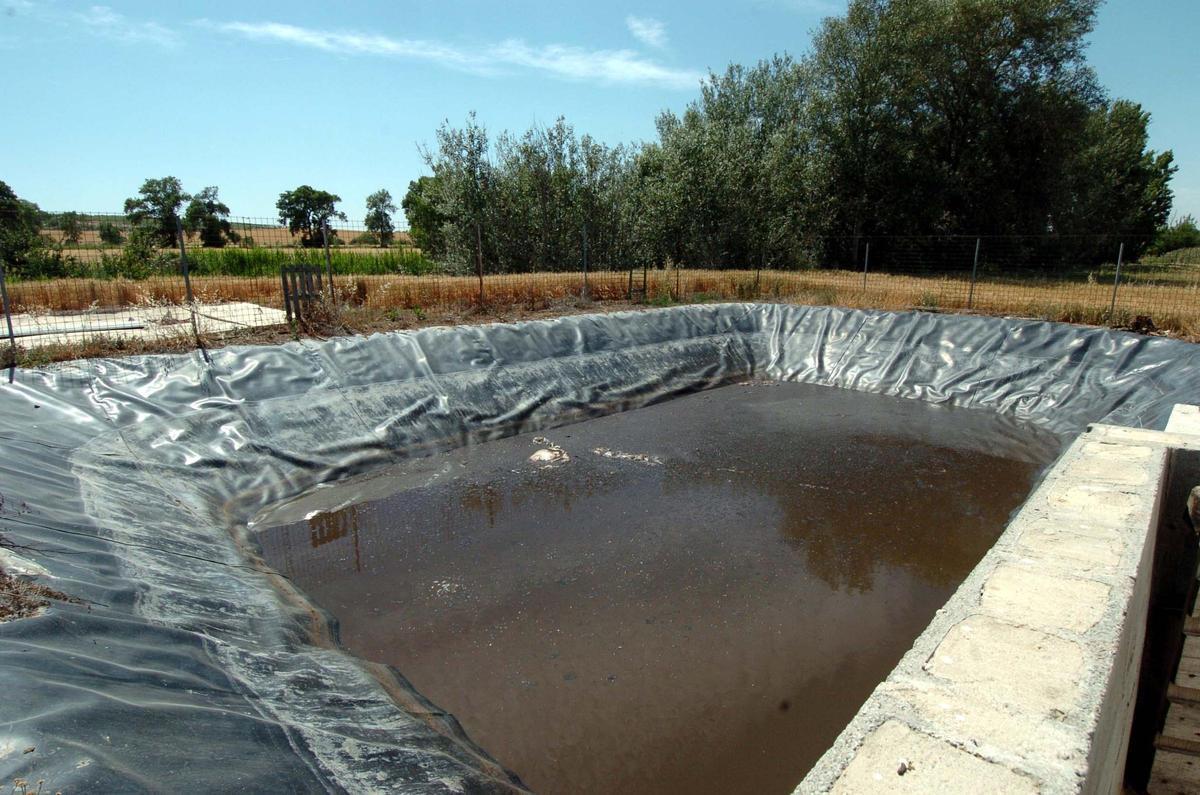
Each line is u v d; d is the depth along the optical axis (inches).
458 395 350.6
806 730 155.8
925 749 72.0
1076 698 79.2
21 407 243.1
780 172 999.6
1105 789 95.0
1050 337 419.5
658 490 288.0
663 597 207.9
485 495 279.6
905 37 965.8
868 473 310.2
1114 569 108.4
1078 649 88.4
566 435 357.4
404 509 264.5
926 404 426.6
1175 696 139.1
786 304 542.3
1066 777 67.3
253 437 278.1
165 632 136.4
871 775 68.5
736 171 922.7
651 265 954.1
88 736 92.2
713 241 935.0
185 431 264.8
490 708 159.9
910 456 333.1
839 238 1058.7
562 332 428.1
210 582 178.1
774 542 244.4
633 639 187.3
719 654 181.8
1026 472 314.2
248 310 476.7
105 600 141.9
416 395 337.4
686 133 941.2
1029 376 411.2
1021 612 97.3
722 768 144.5
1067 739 72.7
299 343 335.6
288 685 138.1
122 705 102.2
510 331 405.7
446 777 121.2
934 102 1027.3
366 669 162.1
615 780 140.3
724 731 154.9
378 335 358.3
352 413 311.7
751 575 221.8
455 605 201.3
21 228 544.1
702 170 906.7
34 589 130.8
